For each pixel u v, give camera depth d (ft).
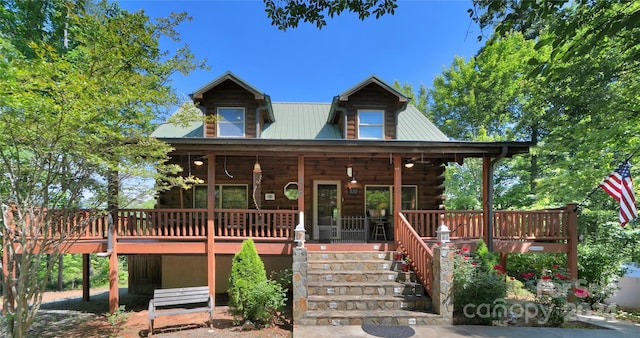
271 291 19.13
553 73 10.78
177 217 24.31
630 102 25.46
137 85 17.37
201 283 30.99
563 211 25.57
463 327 17.87
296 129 34.71
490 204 25.04
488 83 60.64
